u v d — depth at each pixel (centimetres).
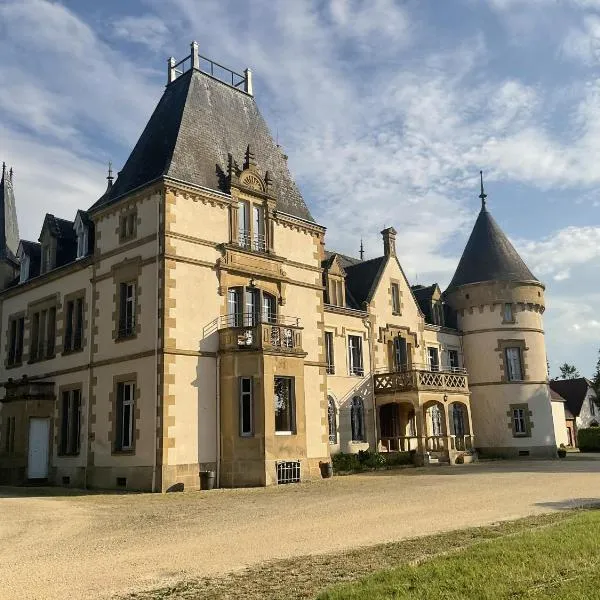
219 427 2262
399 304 3566
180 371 2177
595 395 6066
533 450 3756
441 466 2955
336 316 3152
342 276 3278
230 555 958
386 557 889
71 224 3033
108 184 3212
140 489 2114
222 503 1659
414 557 878
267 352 2288
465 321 4000
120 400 2302
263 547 1012
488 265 4009
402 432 3372
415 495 1678
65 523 1337
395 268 3597
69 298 2658
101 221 2519
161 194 2272
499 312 3916
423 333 3681
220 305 2353
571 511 1282
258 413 2241
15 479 2562
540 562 791
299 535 1109
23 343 2945
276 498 1742
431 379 3192
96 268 2506
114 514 1480
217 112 2698
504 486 1852
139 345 2241
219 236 2397
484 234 4134
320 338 2752
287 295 2630
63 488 2350
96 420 2369
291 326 2408
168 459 2088
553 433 3853
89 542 1103
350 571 819
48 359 2722
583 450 4709
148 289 2247
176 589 768
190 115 2555
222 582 792
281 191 2797
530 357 3903
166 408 2111
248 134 2797
